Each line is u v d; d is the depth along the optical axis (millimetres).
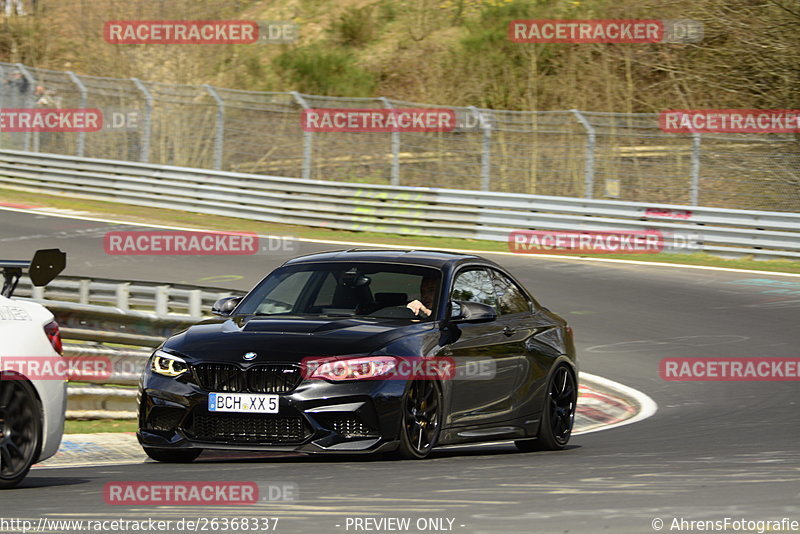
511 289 31125
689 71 119812
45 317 22609
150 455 26312
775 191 91875
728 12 120938
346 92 132750
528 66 125688
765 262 78875
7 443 21250
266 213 94500
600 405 42938
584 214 85312
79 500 19078
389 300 27594
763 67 116000
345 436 24297
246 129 107000
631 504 16766
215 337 25656
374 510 16844
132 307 44750
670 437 32781
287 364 24375
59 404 22344
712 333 56469
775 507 16141
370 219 90562
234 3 155750
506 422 28734
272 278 29344
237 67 140375
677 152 94000
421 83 129875
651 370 48812
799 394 43500
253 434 24484
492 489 19172
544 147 98750
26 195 103938
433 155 99062
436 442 26062
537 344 30297
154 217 94500
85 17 148500
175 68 141625
